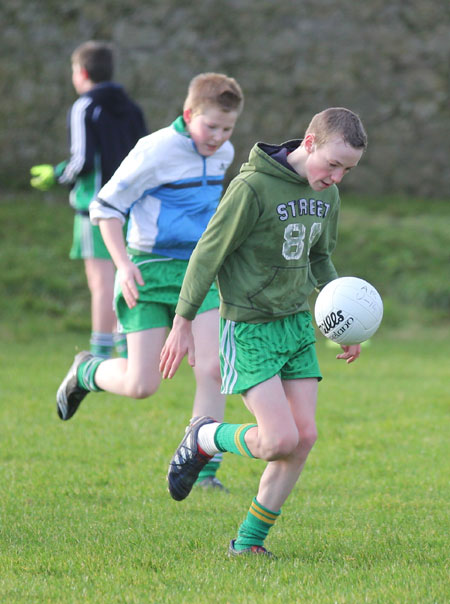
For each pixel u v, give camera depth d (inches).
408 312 1729.8
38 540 542.0
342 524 593.0
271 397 503.2
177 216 681.6
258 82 2283.5
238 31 2269.9
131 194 674.2
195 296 514.6
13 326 1535.4
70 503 639.8
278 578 468.1
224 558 509.0
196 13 2249.0
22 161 2208.4
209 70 2262.6
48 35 2202.3
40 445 821.2
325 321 541.0
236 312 519.5
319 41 2287.2
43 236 1876.2
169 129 686.5
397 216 2144.4
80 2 2209.6
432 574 475.5
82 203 1017.5
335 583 461.1
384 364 1337.4
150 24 2240.4
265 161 504.1
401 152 2322.8
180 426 909.8
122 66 2237.9
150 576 471.2
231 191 507.2
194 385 1163.9
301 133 2303.2
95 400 1044.5
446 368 1304.1
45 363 1266.0
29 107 2201.0
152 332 674.2
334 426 920.9
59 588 450.0
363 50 2297.0
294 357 529.7
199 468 544.7
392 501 654.5
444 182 2338.8
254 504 520.7
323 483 715.4
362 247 1925.4
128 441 845.2
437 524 593.6
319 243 556.4
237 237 505.4
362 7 2289.6
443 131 2320.4
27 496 653.9
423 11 2294.5
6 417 932.6
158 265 681.6
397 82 2308.1
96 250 1015.0
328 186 499.5
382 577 470.3
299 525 593.6
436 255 1904.5
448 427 917.2
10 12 2191.2
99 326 1024.2
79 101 1017.5
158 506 634.8
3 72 2194.9
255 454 506.9
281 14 2274.9
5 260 1749.5
